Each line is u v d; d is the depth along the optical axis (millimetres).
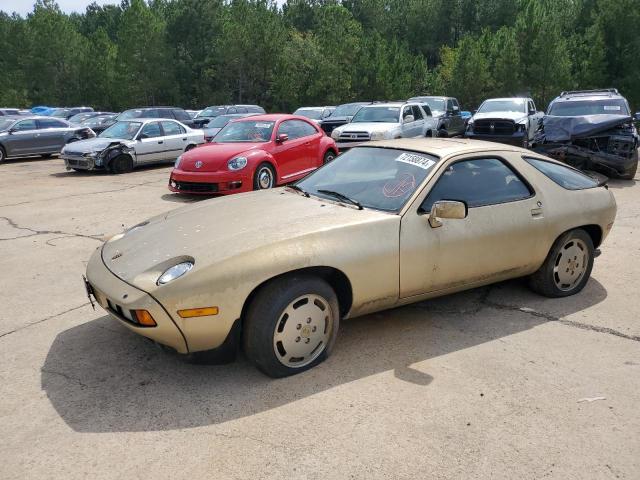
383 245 3525
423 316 4312
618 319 4262
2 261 5949
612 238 6797
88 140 14211
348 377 3359
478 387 3254
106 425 2863
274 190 4445
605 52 41000
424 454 2639
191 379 3334
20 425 2865
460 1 66375
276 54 48969
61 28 53812
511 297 4719
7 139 16547
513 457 2621
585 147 11133
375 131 13570
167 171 14266
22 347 3785
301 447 2682
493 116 15508
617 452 2664
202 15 59312
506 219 4094
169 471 2512
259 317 3162
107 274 3305
